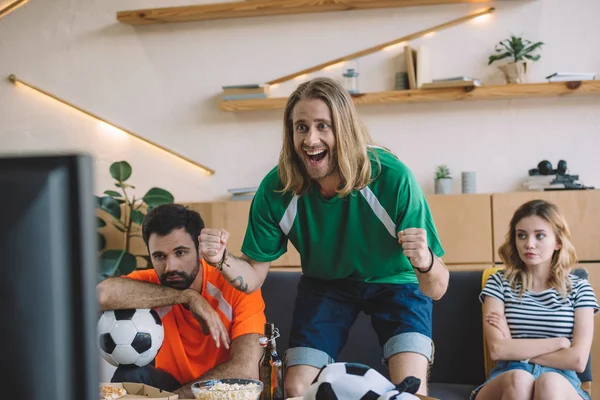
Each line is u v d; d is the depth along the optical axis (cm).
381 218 207
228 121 431
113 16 439
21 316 36
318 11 419
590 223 362
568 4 403
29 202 36
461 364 269
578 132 402
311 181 209
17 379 36
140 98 438
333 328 223
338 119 195
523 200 368
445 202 373
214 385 183
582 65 402
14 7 446
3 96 447
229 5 414
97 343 38
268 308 278
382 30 416
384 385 102
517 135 405
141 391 189
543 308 255
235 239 390
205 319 227
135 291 229
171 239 234
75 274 36
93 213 37
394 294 220
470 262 371
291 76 423
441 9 411
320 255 219
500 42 399
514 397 225
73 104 440
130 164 439
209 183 432
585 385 253
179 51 435
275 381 190
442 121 411
